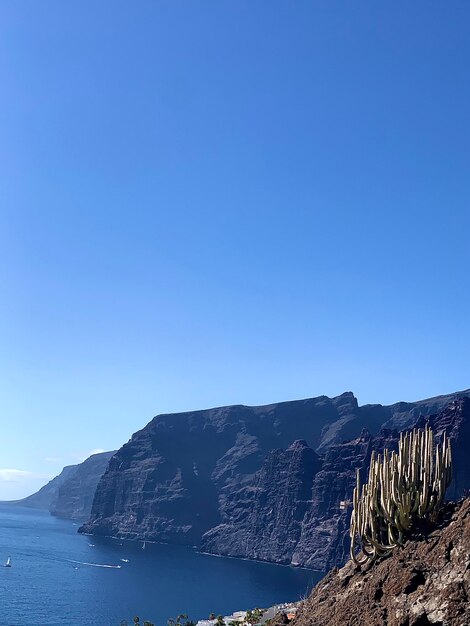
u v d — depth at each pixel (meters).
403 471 36.50
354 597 33.94
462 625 27.75
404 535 35.75
